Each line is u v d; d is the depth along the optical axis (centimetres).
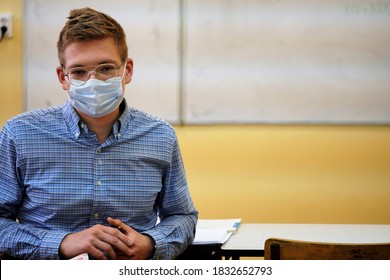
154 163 206
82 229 197
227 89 399
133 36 401
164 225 206
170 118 402
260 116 398
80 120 196
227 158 402
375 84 393
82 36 187
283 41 395
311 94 396
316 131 397
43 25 405
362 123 394
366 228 262
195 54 399
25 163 194
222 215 403
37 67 406
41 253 187
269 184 400
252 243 228
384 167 395
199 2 397
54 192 193
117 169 199
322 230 257
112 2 402
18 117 198
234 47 397
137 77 402
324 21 393
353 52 392
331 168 397
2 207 196
